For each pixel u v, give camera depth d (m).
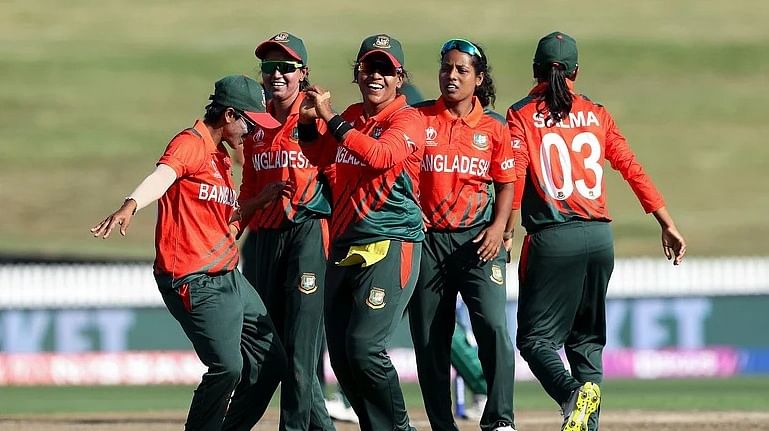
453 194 28.64
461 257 28.80
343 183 27.03
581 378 29.17
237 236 29.36
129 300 62.56
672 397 52.44
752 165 122.88
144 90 139.00
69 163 119.75
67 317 62.50
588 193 28.56
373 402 27.25
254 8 164.75
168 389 59.44
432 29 156.12
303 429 29.66
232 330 26.20
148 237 102.75
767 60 150.00
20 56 147.50
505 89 137.12
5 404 51.38
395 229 26.80
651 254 95.50
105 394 56.81
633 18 162.50
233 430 28.02
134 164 120.06
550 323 28.84
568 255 28.47
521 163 28.59
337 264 27.16
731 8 166.88
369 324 26.69
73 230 104.00
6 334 62.38
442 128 28.61
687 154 125.38
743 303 62.91
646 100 139.50
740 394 54.06
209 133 26.23
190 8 165.12
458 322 38.94
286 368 27.84
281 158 29.66
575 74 29.27
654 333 62.81
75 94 137.50
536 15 162.75
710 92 141.75
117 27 158.50
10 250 95.56
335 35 153.62
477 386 39.06
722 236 103.56
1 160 119.69
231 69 145.00
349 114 27.83
